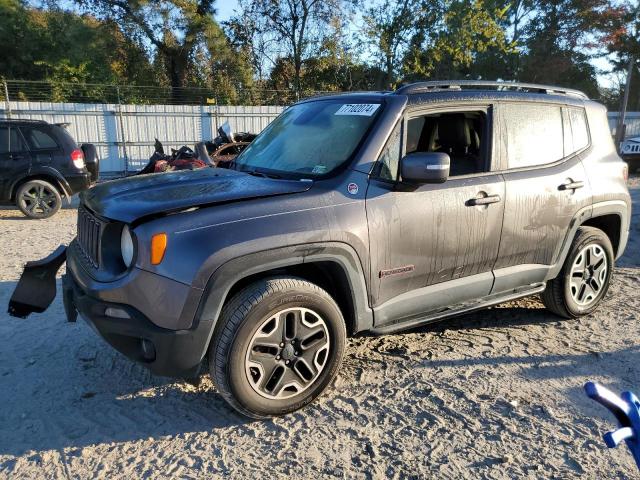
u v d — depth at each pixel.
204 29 32.06
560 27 38.88
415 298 3.73
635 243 7.89
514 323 4.82
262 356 3.17
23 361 4.05
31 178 10.41
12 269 6.41
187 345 2.97
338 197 3.36
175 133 20.41
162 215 3.02
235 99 25.11
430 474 2.82
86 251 3.53
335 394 3.60
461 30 27.69
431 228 3.66
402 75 30.23
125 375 3.85
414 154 3.41
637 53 34.94
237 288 3.24
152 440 3.11
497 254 4.07
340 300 3.57
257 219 3.09
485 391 3.62
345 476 2.80
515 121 4.21
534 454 2.97
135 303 2.98
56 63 31.19
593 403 3.47
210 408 3.44
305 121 4.14
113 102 21.98
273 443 3.08
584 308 4.86
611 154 4.91
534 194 4.18
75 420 3.31
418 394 3.59
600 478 2.79
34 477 2.80
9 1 30.55
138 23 32.22
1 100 20.78
